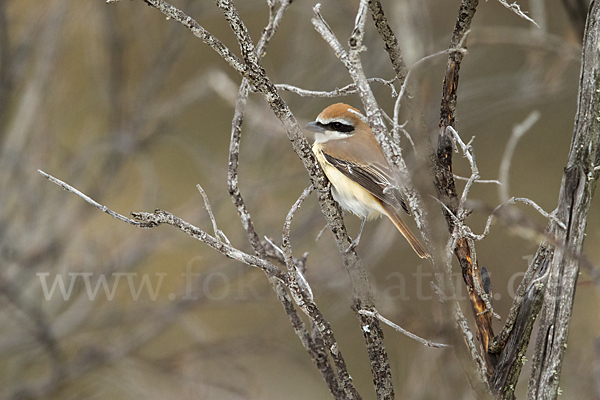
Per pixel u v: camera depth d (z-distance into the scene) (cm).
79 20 1191
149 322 1195
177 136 1282
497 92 1213
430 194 432
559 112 1414
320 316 479
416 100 459
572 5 671
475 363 418
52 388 1134
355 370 1222
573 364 664
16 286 1145
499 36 870
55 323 1181
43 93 1152
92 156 1234
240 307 1370
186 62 1358
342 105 887
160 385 1185
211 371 1128
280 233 1165
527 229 367
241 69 429
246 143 1325
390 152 440
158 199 1284
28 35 1144
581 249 383
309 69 1190
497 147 1402
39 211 1168
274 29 500
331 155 855
